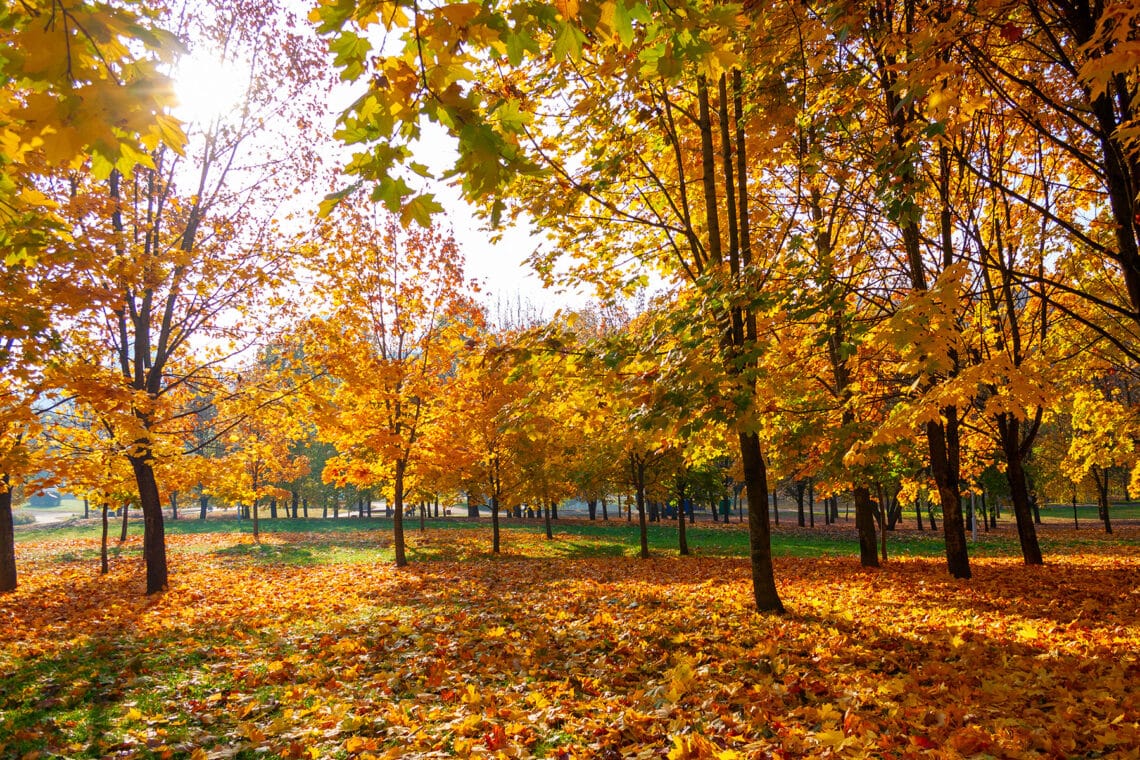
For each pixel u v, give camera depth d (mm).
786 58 7027
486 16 2111
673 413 5531
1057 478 33969
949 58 5863
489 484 25594
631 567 18547
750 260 7816
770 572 8125
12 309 6332
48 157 2066
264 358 15031
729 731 3959
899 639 6133
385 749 4121
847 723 3791
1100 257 10914
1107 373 14797
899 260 11492
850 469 12164
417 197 2441
